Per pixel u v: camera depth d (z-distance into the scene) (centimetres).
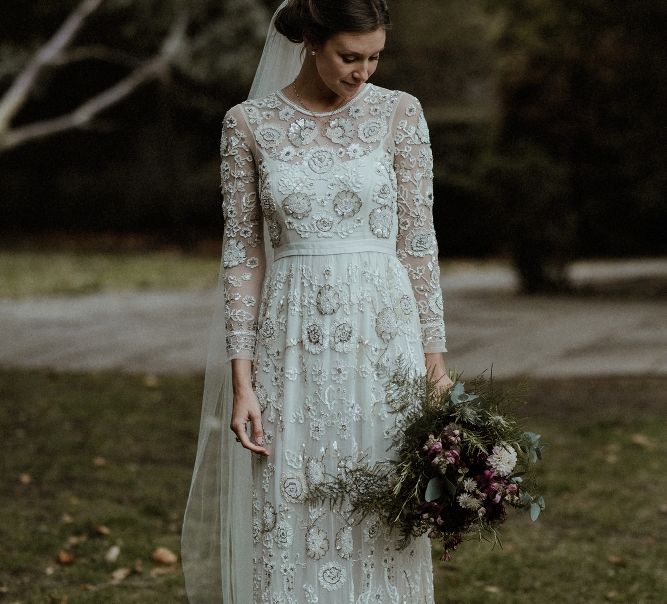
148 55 2202
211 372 339
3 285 1598
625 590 444
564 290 1445
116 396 802
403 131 300
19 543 498
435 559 486
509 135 1549
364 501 288
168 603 432
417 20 2455
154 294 1527
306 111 298
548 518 539
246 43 2020
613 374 854
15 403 779
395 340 296
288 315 295
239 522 329
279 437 295
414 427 281
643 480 596
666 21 1383
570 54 1471
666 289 1437
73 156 2594
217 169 2391
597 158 1609
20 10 2278
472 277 1758
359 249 294
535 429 700
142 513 547
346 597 292
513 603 430
